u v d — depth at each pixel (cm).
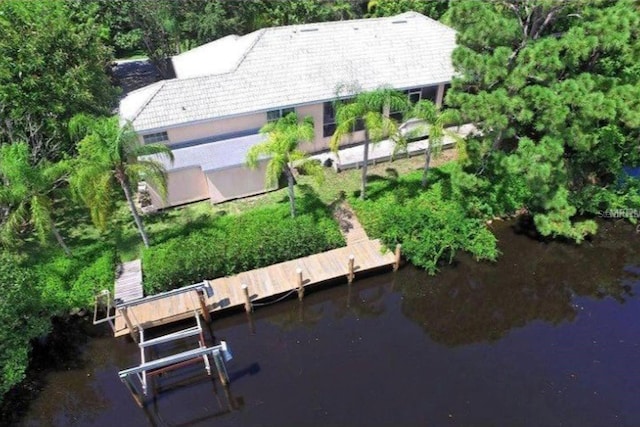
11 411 1529
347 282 1919
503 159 1870
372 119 1845
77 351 1703
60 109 2072
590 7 1894
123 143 1678
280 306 1856
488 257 1988
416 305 1914
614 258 2058
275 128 1931
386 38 2591
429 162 2239
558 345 1691
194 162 2150
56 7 2322
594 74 1953
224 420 1467
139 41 3531
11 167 1661
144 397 1540
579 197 2158
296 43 2458
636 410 1453
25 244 1980
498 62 1753
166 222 2120
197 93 2234
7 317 1506
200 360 1647
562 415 1442
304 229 1964
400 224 2005
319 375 1608
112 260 1897
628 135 2178
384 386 1558
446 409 1471
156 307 1742
